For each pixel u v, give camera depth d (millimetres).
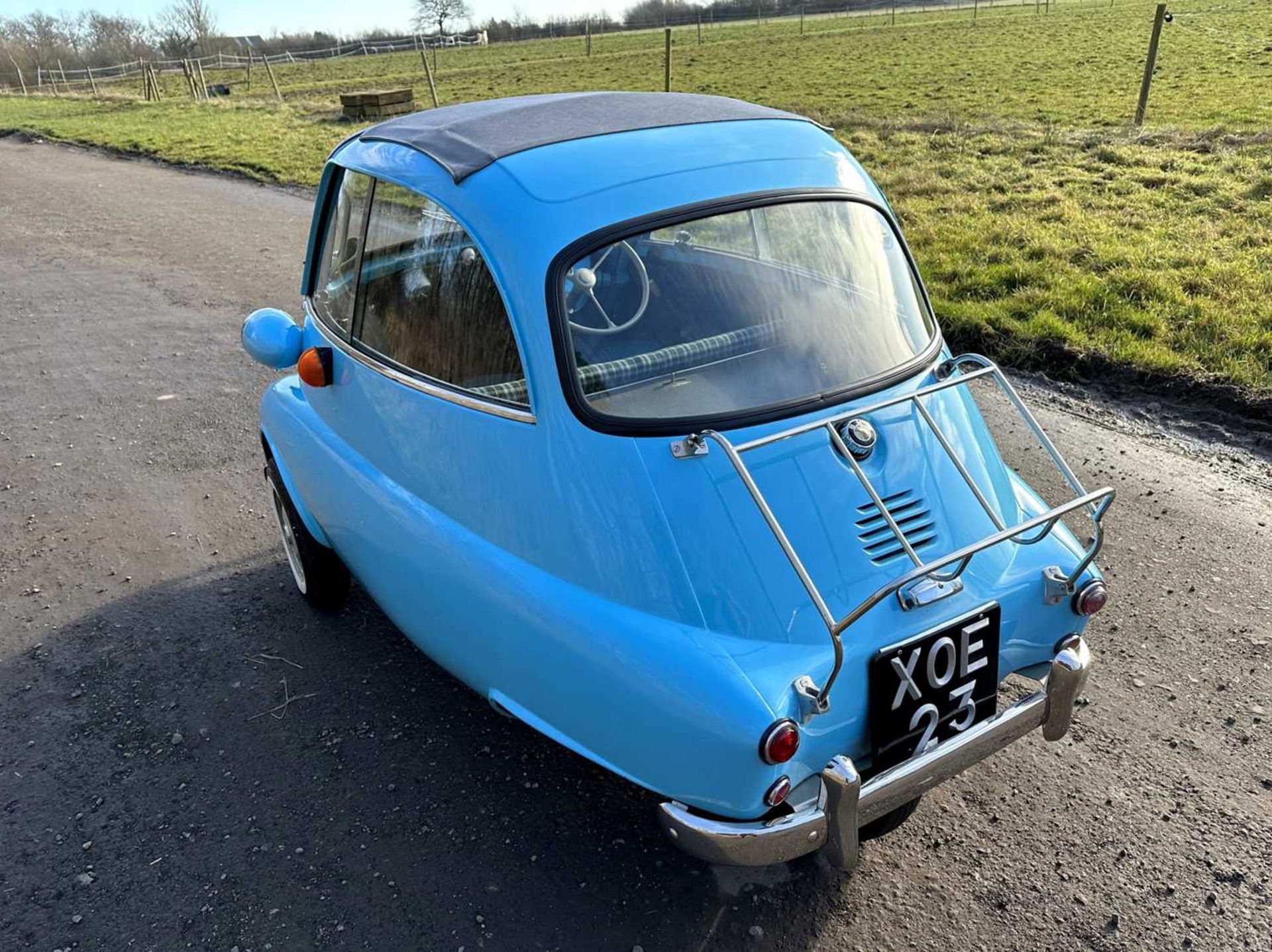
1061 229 9117
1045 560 2615
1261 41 30750
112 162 18031
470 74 43812
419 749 3318
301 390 3859
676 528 2270
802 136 3049
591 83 33469
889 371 2699
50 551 4680
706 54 43500
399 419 2934
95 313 8617
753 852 2193
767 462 2365
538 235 2477
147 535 4797
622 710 2266
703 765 2156
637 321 2525
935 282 7852
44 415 6363
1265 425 5504
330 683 3670
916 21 55906
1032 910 2686
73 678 3746
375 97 21375
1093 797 3066
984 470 2709
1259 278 7395
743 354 2572
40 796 3170
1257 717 3381
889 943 2594
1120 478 5023
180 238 11414
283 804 3102
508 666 2570
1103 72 26203
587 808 3055
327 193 3598
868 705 2330
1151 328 6613
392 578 3045
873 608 2314
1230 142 13125
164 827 3027
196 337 7863
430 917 2684
